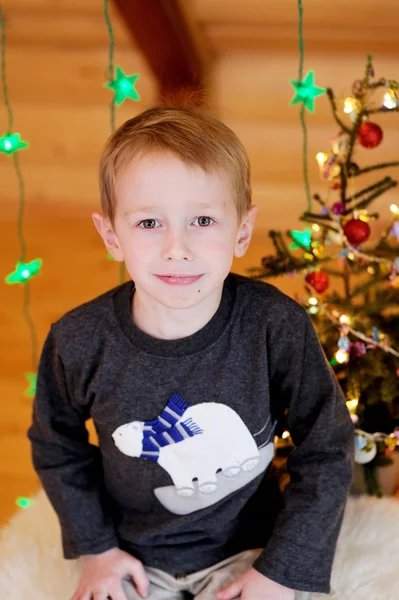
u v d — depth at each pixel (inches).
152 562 42.7
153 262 35.9
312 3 84.0
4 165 114.3
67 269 100.8
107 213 38.3
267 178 105.2
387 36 89.5
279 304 39.5
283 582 39.1
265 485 45.5
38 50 102.9
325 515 39.8
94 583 41.4
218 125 37.2
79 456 44.7
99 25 97.1
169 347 38.2
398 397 50.8
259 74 99.6
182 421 39.6
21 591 41.9
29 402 74.2
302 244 49.2
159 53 88.1
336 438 41.3
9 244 108.6
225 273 36.9
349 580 41.3
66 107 108.2
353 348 49.4
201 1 84.8
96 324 40.1
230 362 38.9
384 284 53.3
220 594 39.8
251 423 40.2
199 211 35.1
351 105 44.8
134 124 37.2
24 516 47.6
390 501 46.2
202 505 41.5
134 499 43.1
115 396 39.8
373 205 96.5
